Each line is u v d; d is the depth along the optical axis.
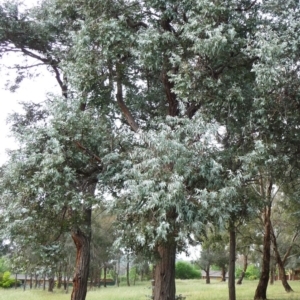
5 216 8.80
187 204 7.57
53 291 31.89
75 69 10.57
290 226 25.12
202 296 21.73
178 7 10.40
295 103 9.73
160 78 11.58
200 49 9.05
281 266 24.53
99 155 9.91
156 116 11.84
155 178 7.41
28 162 8.72
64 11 11.51
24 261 9.59
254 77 10.24
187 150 7.85
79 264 11.43
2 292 31.00
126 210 7.84
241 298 20.12
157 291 10.03
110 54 10.20
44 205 8.84
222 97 9.70
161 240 7.80
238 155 9.52
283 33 9.68
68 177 8.73
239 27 10.07
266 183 17.31
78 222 9.25
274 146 9.48
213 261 42.81
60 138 9.04
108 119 11.52
